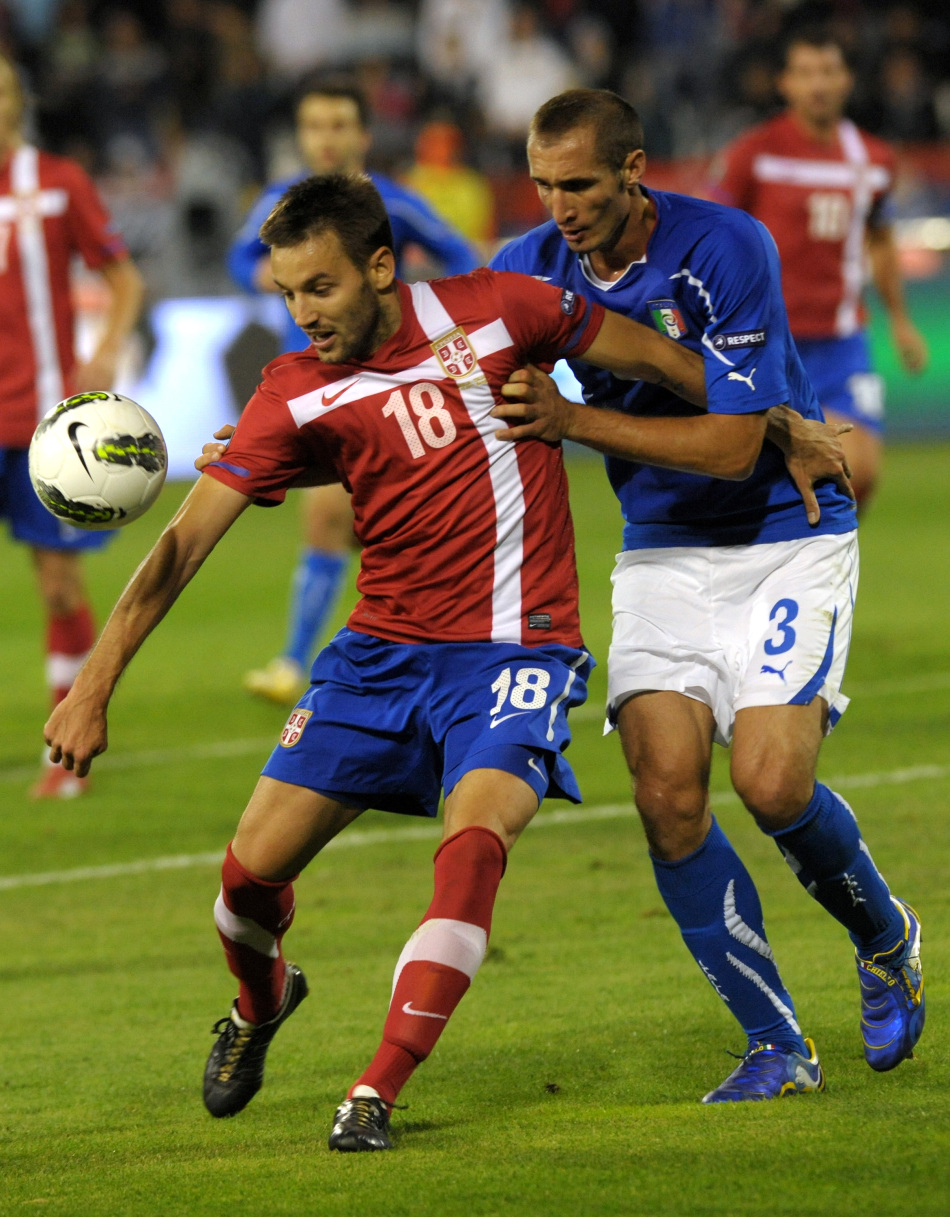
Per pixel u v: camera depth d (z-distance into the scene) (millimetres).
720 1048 14734
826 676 13711
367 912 20453
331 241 12328
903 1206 10094
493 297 13180
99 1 75688
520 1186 10875
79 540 27516
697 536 14422
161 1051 15859
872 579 43250
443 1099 13680
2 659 38594
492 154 71125
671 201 14000
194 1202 11055
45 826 25031
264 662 36906
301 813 13172
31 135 61156
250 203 64625
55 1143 13172
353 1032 16078
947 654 34250
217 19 75875
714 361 13477
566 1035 15375
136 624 12664
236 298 57812
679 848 13523
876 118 70375
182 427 56812
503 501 13180
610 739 29594
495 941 18781
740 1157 11234
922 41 75000
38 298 27156
